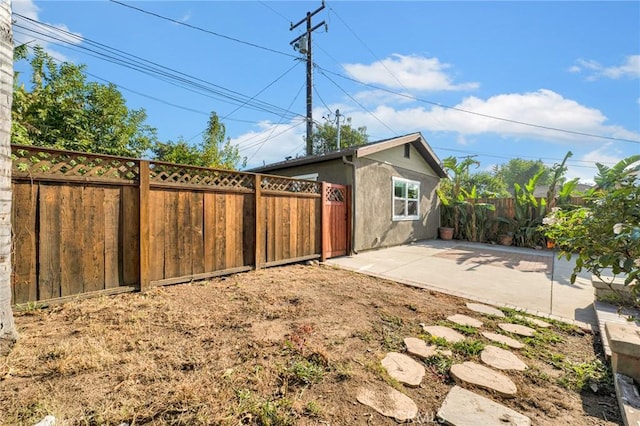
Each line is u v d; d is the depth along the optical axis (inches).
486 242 403.2
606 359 91.5
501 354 94.1
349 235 279.1
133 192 142.1
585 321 126.0
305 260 233.9
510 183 1497.3
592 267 79.7
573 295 163.5
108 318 109.7
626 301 132.3
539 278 200.8
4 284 84.5
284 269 206.5
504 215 398.6
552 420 65.0
